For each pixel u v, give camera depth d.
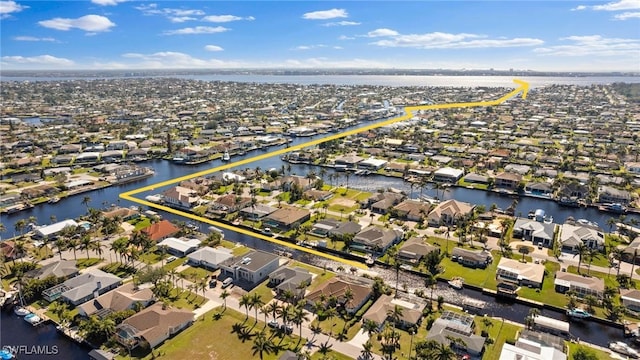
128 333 115.06
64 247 174.38
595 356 102.44
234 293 141.50
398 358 108.06
